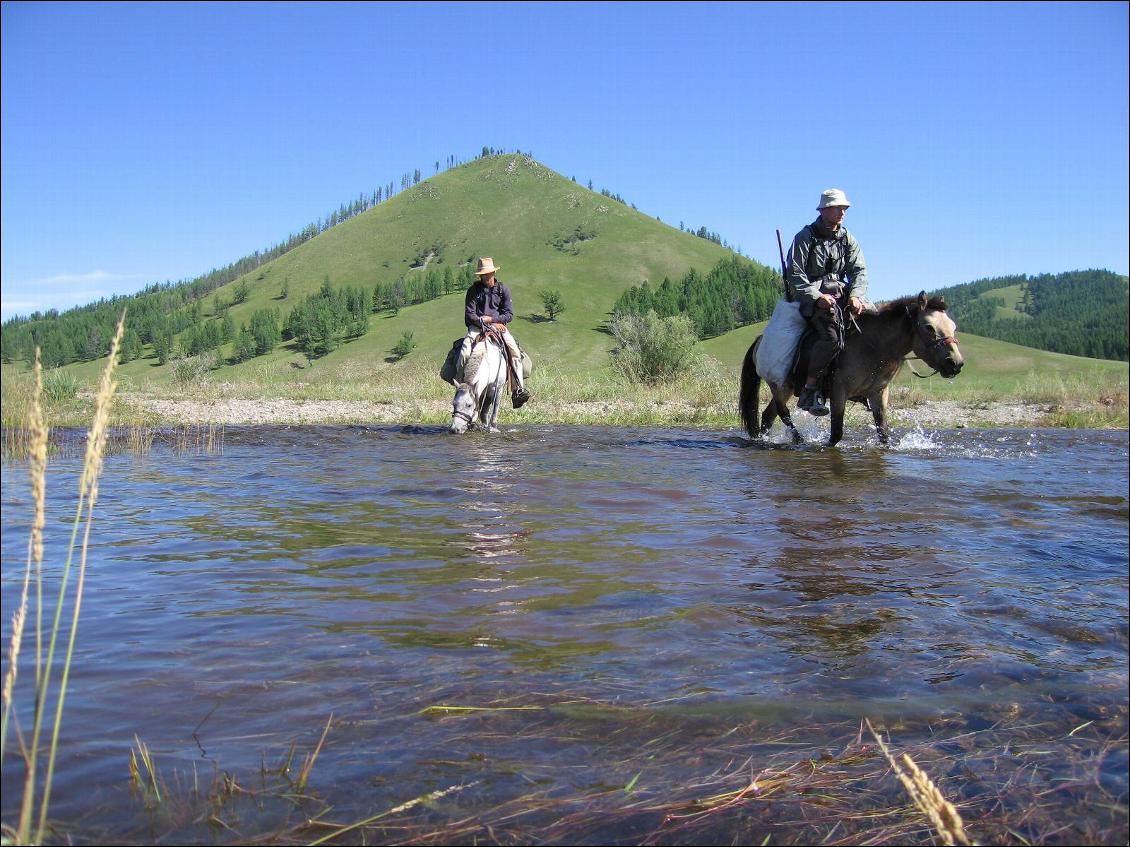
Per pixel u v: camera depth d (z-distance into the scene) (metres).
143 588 3.63
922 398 21.20
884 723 2.43
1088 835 1.89
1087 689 2.69
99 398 2.09
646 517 5.41
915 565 4.23
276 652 2.87
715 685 2.68
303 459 8.74
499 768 2.12
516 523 5.19
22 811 1.69
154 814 1.85
